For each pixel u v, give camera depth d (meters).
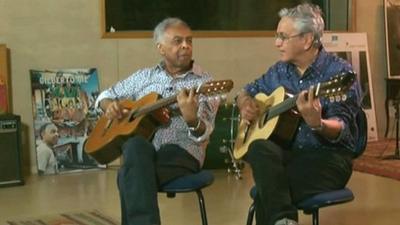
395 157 5.30
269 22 5.79
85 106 5.08
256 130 2.52
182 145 2.70
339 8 6.22
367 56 6.14
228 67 5.64
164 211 3.86
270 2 5.78
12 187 4.53
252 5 5.71
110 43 5.21
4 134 4.50
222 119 4.87
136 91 2.92
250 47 5.71
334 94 2.17
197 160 2.70
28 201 4.13
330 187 2.36
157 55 5.34
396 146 5.49
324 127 2.26
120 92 2.96
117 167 5.12
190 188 2.54
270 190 2.26
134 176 2.46
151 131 2.73
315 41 2.49
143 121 2.71
